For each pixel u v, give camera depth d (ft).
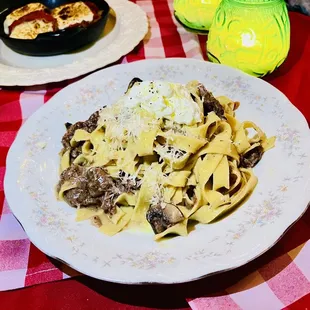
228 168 0.98
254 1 1.26
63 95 1.22
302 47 1.40
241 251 0.79
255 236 0.81
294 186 0.89
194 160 1.02
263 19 1.22
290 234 0.88
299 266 0.84
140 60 1.32
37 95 1.35
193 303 0.80
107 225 0.91
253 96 1.14
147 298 0.83
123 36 1.55
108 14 1.57
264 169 0.97
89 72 1.38
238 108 1.14
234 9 1.23
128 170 1.00
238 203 0.91
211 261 0.78
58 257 0.82
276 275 0.83
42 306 0.84
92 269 0.79
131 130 0.99
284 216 0.83
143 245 0.86
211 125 1.05
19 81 1.35
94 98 1.23
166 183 0.97
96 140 1.08
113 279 0.77
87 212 0.95
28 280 0.86
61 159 1.08
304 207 0.84
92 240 0.87
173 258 0.81
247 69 1.27
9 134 1.23
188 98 1.02
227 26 1.25
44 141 1.11
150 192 0.96
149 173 0.98
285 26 1.24
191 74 1.25
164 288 0.84
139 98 1.00
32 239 0.86
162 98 0.99
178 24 1.62
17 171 1.02
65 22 1.51
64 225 0.90
